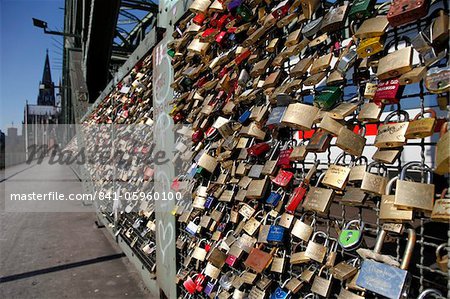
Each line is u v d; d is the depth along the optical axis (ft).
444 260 2.96
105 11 26.03
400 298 3.00
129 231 13.42
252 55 5.59
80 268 13.42
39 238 18.30
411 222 3.34
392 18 3.11
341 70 3.80
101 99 21.85
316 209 3.88
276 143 5.13
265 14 5.40
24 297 10.93
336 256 4.01
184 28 8.03
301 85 4.35
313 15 4.54
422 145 3.22
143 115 11.97
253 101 5.80
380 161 3.36
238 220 5.88
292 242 4.68
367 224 3.73
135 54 12.73
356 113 3.96
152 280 10.30
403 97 3.44
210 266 6.39
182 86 8.00
